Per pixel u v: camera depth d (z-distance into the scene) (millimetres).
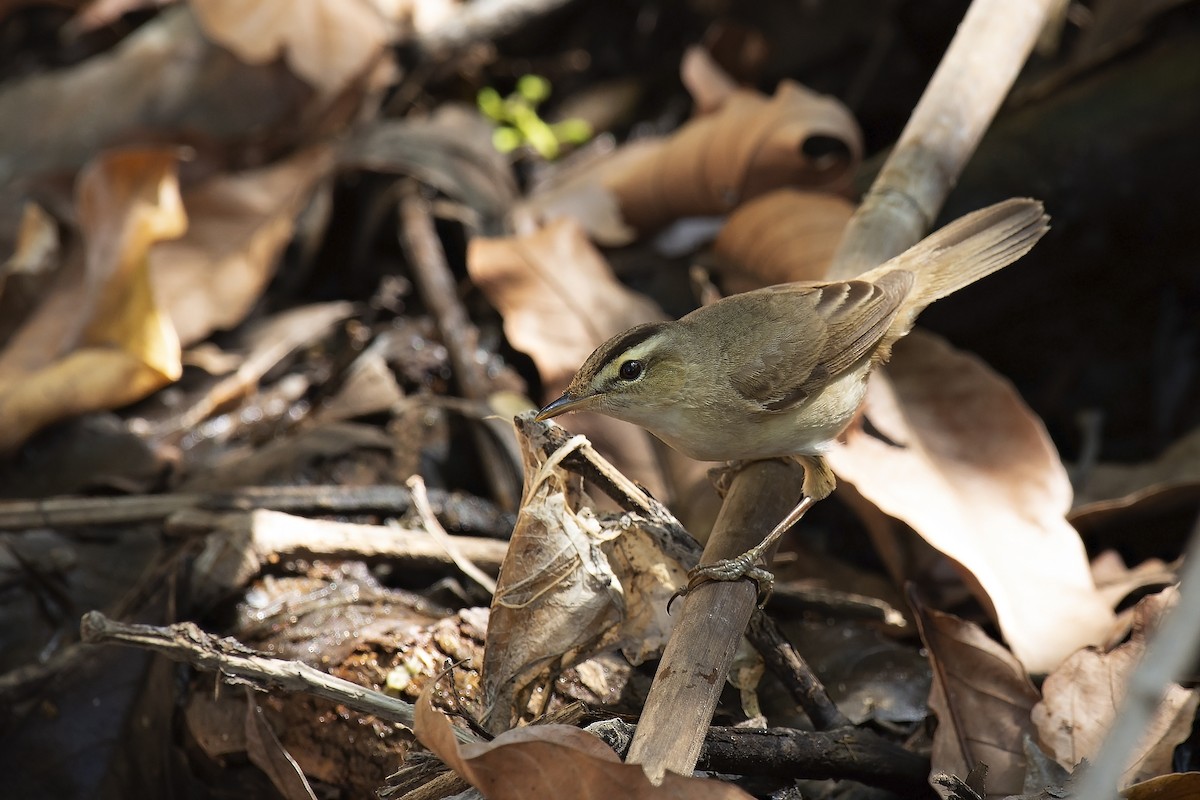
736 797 5496
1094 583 9398
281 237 12492
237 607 8500
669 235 13297
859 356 8070
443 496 9578
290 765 6980
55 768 8086
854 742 7141
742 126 12305
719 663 6430
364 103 13820
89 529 9602
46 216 12930
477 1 14797
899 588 9820
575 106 15297
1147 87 12414
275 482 10234
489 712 7016
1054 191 12477
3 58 15094
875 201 9242
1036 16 10023
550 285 11328
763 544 7164
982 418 9711
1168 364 12914
